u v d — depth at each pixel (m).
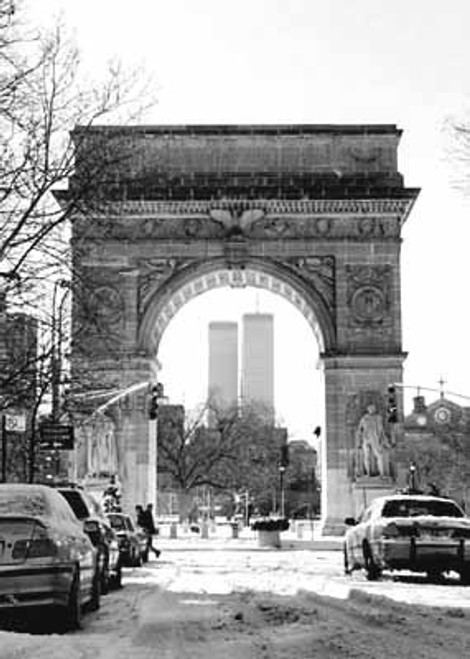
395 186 75.56
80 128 33.53
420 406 165.62
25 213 31.70
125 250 75.19
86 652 15.94
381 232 75.69
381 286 75.19
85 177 34.22
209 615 22.22
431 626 19.25
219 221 75.69
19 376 37.59
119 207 54.28
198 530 106.69
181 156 76.81
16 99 32.28
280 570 43.00
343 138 76.94
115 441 72.44
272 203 75.31
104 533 28.73
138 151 42.88
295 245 75.44
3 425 46.16
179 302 79.06
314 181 75.88
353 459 73.06
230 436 130.12
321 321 75.00
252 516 166.12
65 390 54.44
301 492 185.12
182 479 124.94
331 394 74.00
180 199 74.94
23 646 15.74
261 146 76.88
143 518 55.56
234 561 52.50
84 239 36.22
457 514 35.28
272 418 197.50
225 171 76.44
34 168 32.72
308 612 21.72
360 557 36.06
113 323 73.94
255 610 23.05
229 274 77.56
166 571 42.97
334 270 75.50
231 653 15.77
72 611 19.72
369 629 18.73
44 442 50.03
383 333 74.62
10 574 18.41
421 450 140.12
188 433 126.12
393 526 32.69
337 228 75.81
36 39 46.47
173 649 16.45
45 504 20.33
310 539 76.81
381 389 73.69
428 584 33.12
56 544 19.03
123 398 72.94
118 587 31.91
